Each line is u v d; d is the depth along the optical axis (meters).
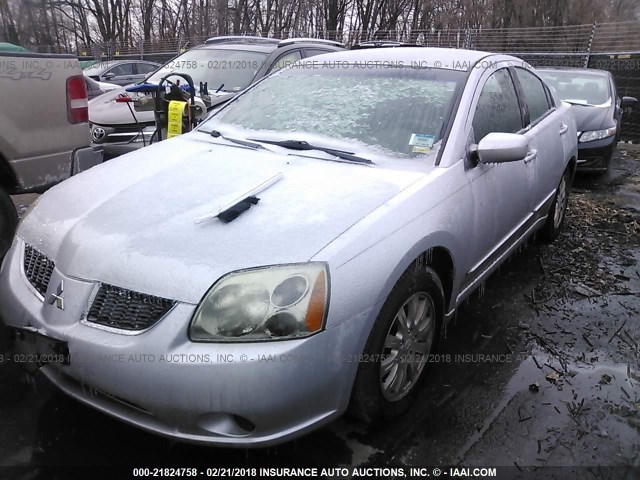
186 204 2.51
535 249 5.00
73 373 2.17
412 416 2.71
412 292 2.50
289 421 2.09
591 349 3.38
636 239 5.37
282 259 2.12
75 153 4.31
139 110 6.17
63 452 2.39
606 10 21.38
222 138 3.43
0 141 3.80
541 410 2.79
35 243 2.54
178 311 2.04
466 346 3.37
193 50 7.61
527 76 4.31
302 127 3.31
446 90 3.27
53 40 31.06
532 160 3.85
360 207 2.45
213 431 2.04
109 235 2.32
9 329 2.45
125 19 33.12
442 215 2.68
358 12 32.19
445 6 25.30
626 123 12.52
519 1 22.20
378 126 3.17
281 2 30.58
